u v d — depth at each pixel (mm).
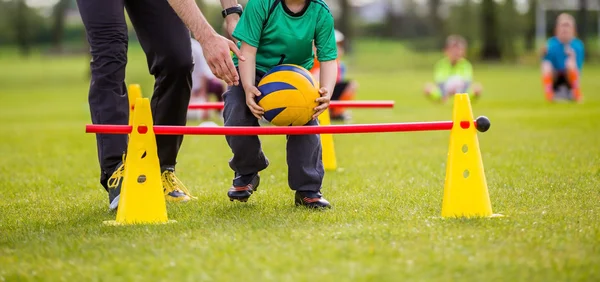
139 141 4953
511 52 58969
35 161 8930
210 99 15953
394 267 3617
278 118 5086
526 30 60406
